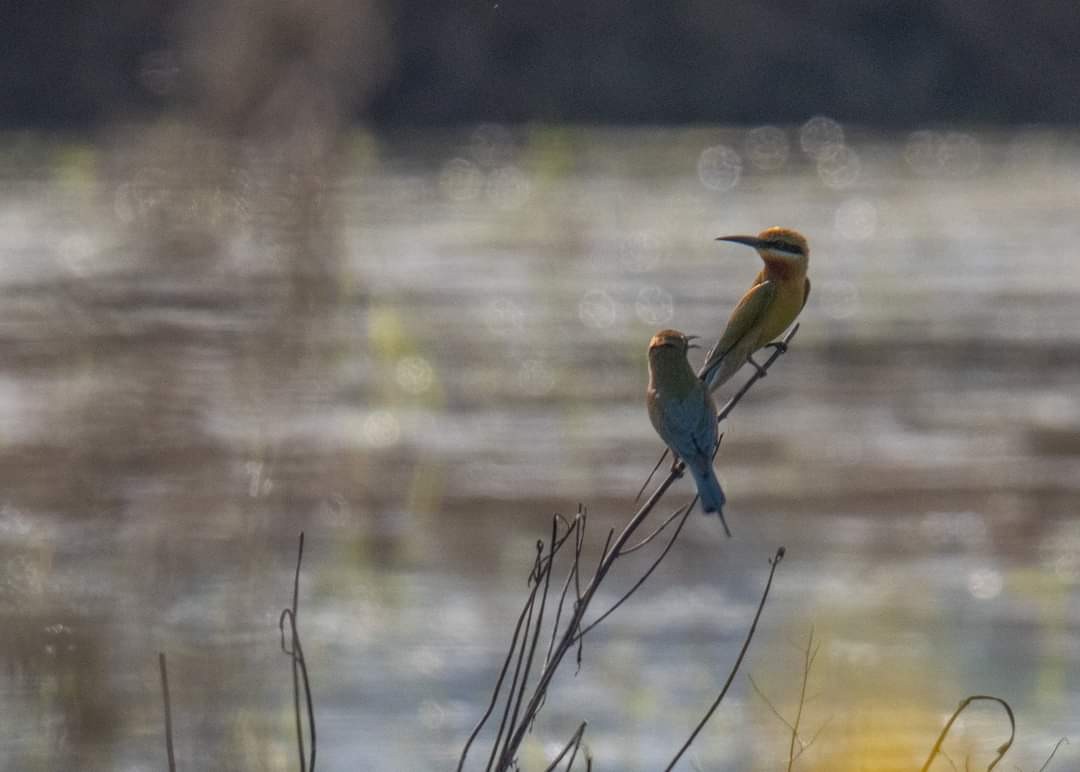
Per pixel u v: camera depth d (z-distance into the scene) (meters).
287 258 12.13
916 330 25.36
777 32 51.31
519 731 6.34
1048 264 31.59
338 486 15.87
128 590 9.45
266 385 11.37
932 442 18.86
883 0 51.75
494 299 26.58
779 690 11.19
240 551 10.12
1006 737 10.74
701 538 15.77
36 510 10.67
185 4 40.84
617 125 49.16
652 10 50.62
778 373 22.62
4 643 8.93
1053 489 17.14
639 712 11.33
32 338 17.75
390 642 12.81
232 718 9.00
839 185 42.72
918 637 12.62
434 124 47.22
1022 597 13.91
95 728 8.91
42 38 42.88
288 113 13.42
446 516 15.92
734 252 33.06
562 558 15.01
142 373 11.11
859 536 15.84
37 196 34.44
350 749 10.67
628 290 28.05
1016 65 51.22
